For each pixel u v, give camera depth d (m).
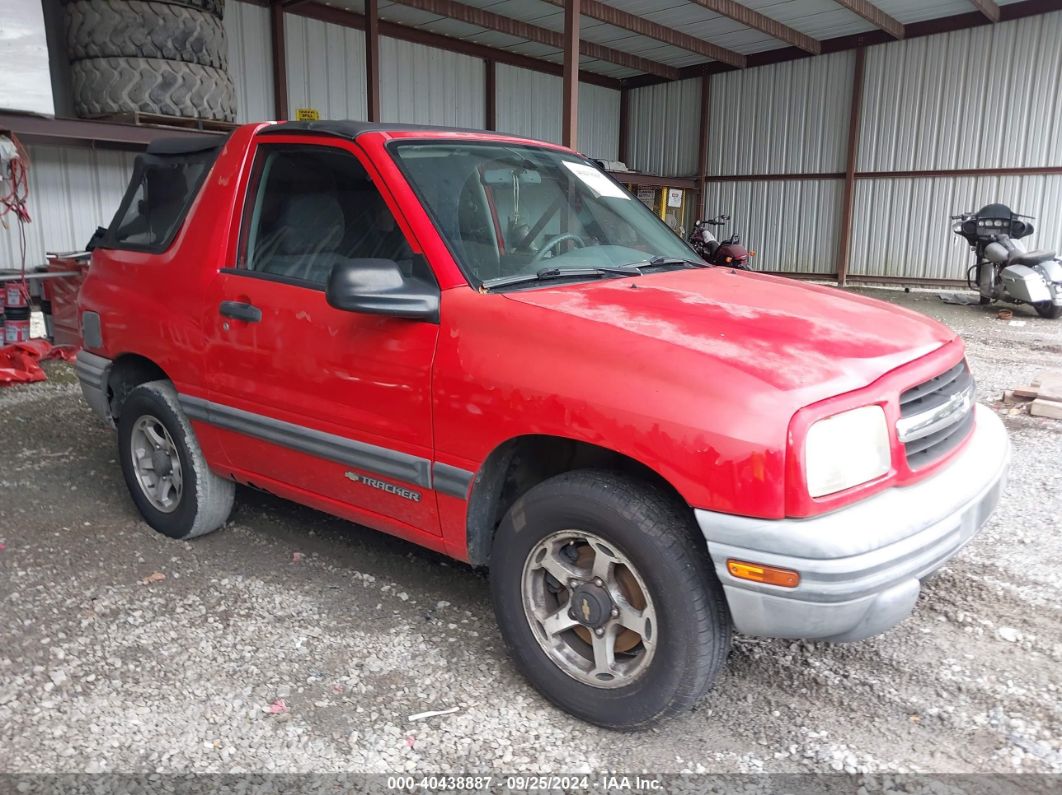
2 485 4.43
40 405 6.11
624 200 3.62
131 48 8.52
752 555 2.05
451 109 16.06
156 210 3.75
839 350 2.30
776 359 2.20
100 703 2.53
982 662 2.81
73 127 8.14
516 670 2.75
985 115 14.93
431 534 2.76
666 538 2.19
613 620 2.36
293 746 2.35
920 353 2.46
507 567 2.53
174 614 3.08
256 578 3.39
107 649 2.83
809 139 17.19
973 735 2.42
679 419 2.12
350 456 2.84
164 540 3.75
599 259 3.08
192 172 3.60
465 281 2.62
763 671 2.77
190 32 8.84
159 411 3.59
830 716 2.52
